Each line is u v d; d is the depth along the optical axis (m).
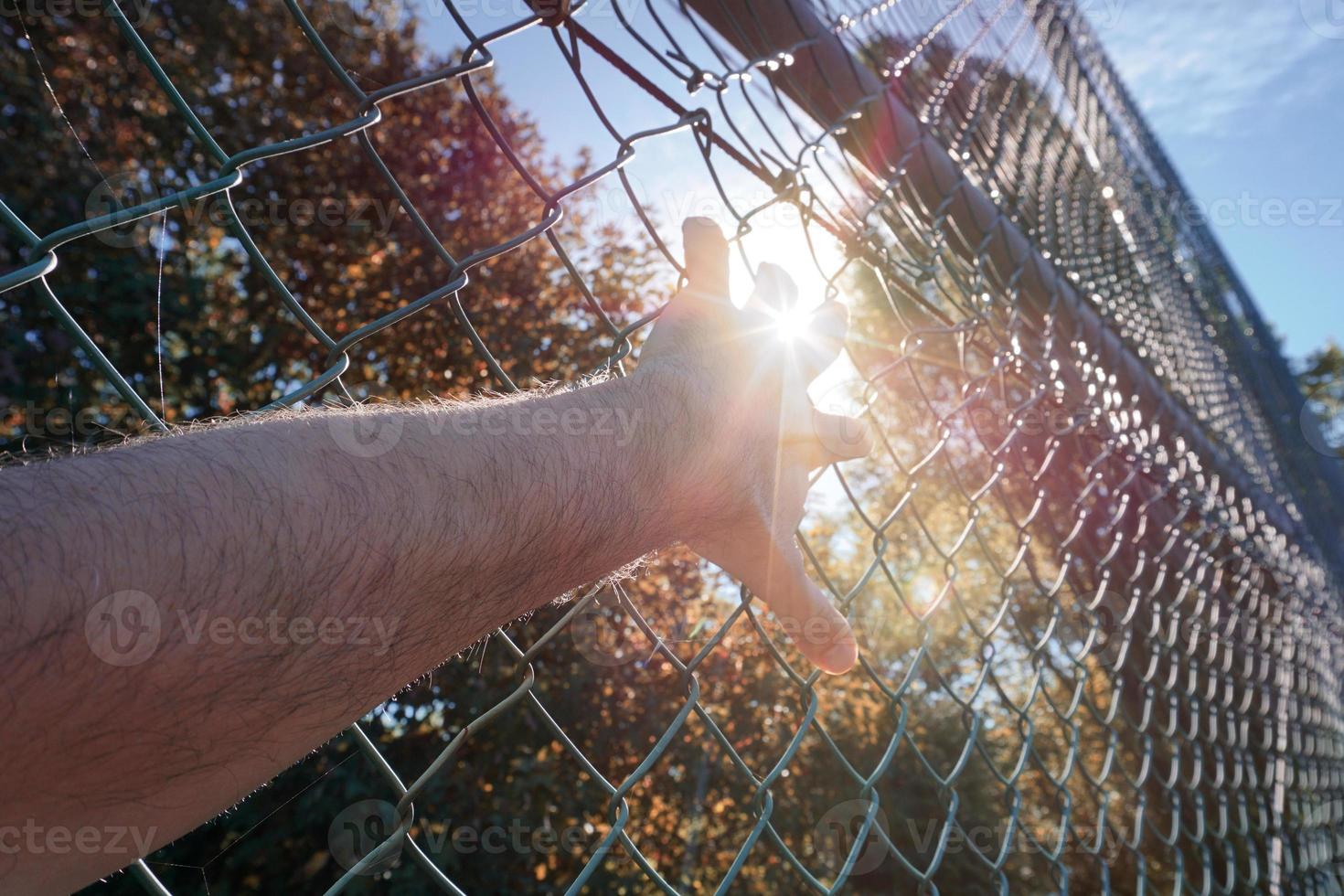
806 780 6.86
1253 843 3.46
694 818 5.57
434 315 4.73
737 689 5.63
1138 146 4.96
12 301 1.72
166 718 0.45
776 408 0.98
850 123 1.83
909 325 1.83
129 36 0.69
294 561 0.49
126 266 2.04
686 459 0.81
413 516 0.55
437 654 0.59
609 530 0.71
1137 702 3.22
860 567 8.62
